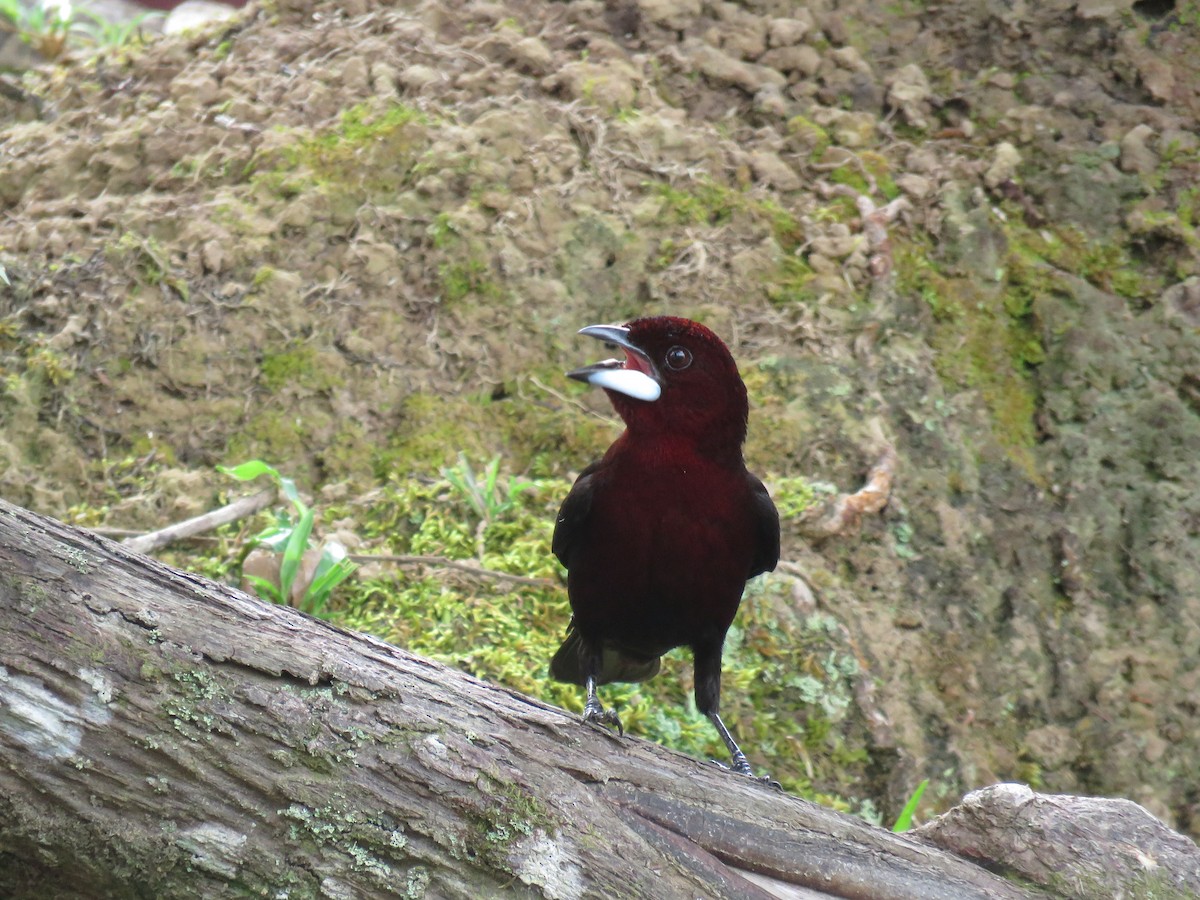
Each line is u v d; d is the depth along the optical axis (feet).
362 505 32.60
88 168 38.24
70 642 16.19
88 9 55.47
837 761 29.99
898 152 41.63
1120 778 32.09
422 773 16.72
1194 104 42.29
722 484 22.63
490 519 32.09
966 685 32.40
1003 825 19.11
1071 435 36.94
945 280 38.83
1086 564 35.04
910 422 35.88
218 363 34.37
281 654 16.96
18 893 16.83
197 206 36.86
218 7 55.72
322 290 35.76
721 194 39.04
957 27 43.88
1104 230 40.52
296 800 16.38
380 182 37.68
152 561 17.48
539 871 16.74
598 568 23.31
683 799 18.02
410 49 41.09
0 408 32.81
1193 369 37.73
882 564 33.30
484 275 36.45
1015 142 41.86
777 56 42.65
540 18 42.86
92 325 34.32
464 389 35.29
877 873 18.38
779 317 37.11
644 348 22.56
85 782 16.12
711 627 23.77
